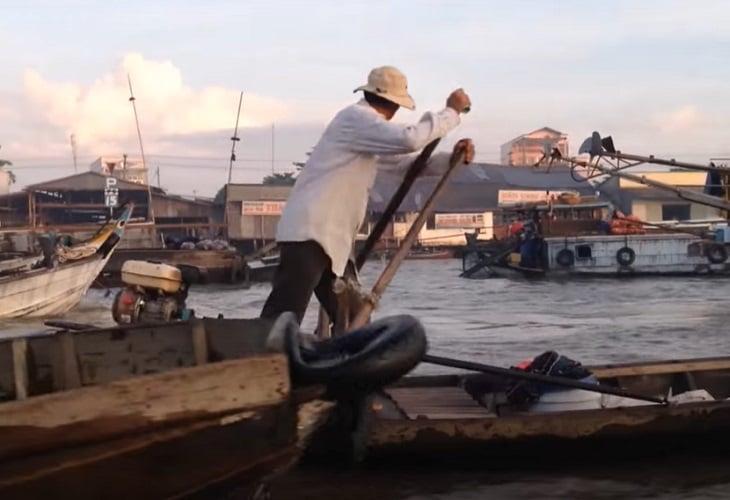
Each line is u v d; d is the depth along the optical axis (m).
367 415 4.85
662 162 25.34
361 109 6.17
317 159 6.29
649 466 7.23
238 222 60.56
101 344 5.53
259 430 4.54
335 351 4.70
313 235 6.23
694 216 61.47
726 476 6.98
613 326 19.44
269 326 5.42
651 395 8.77
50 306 21.94
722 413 7.20
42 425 4.29
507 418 6.94
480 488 6.70
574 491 6.67
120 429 4.36
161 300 7.87
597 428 7.05
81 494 4.45
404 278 40.81
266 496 5.21
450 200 64.69
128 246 44.00
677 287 31.88
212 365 4.45
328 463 6.80
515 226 42.81
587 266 36.81
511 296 29.12
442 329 19.17
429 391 8.30
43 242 22.34
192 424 4.44
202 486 4.60
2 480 4.31
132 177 68.88
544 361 7.95
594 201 46.06
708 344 16.22
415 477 6.97
